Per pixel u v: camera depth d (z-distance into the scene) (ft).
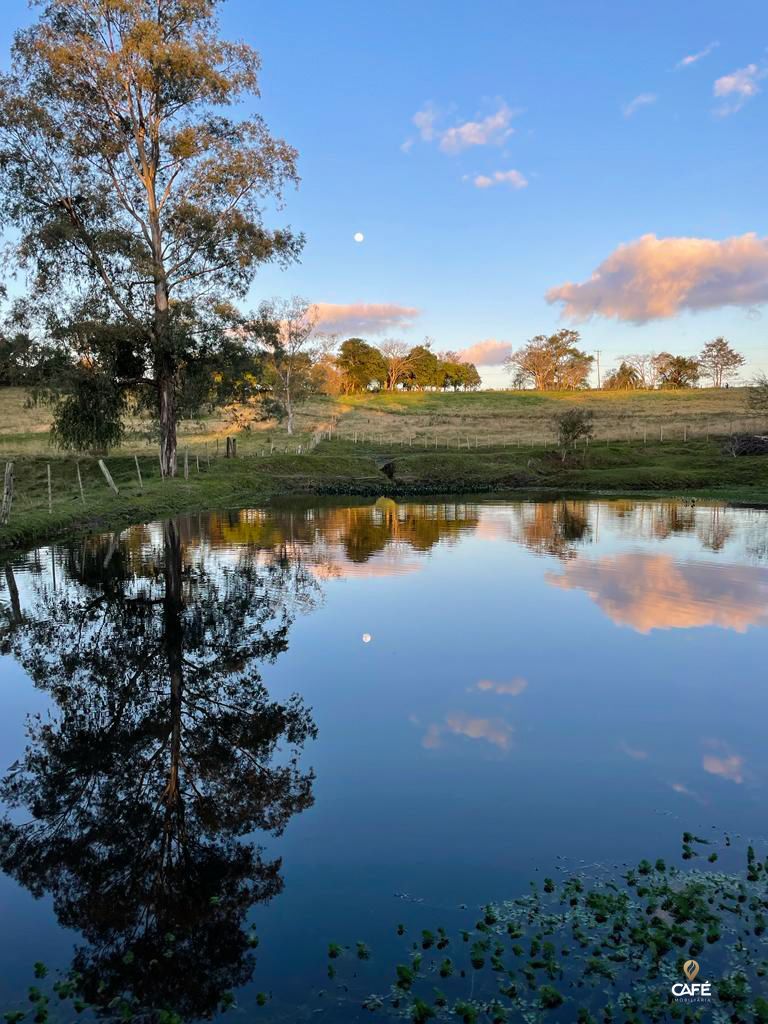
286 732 24.26
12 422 183.93
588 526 80.38
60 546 63.21
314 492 131.54
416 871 16.37
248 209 109.70
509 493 132.98
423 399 355.97
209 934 14.38
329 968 13.38
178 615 39.27
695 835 17.88
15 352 97.25
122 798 19.97
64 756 22.59
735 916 14.73
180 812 19.25
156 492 100.78
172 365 108.88
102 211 97.40
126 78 98.27
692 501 114.21
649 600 43.06
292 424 230.68
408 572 52.26
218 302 107.24
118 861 17.03
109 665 31.14
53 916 15.07
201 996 12.75
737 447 170.50
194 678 29.60
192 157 105.19
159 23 101.96
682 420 239.09
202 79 101.14
